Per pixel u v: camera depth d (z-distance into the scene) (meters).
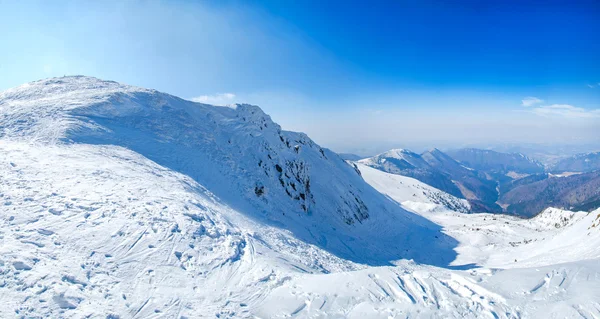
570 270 11.60
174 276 11.75
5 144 21.06
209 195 25.11
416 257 40.16
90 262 11.26
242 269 13.21
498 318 9.47
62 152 21.66
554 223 56.03
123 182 19.16
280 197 36.69
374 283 11.62
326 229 37.28
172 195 19.66
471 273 12.14
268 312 10.16
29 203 13.82
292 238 25.45
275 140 49.66
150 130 32.38
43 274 9.91
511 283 11.03
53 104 29.59
